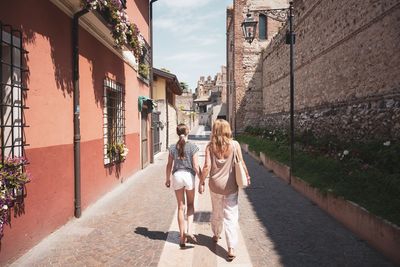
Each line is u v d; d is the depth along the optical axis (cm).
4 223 352
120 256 392
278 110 1914
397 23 656
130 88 1001
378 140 682
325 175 680
